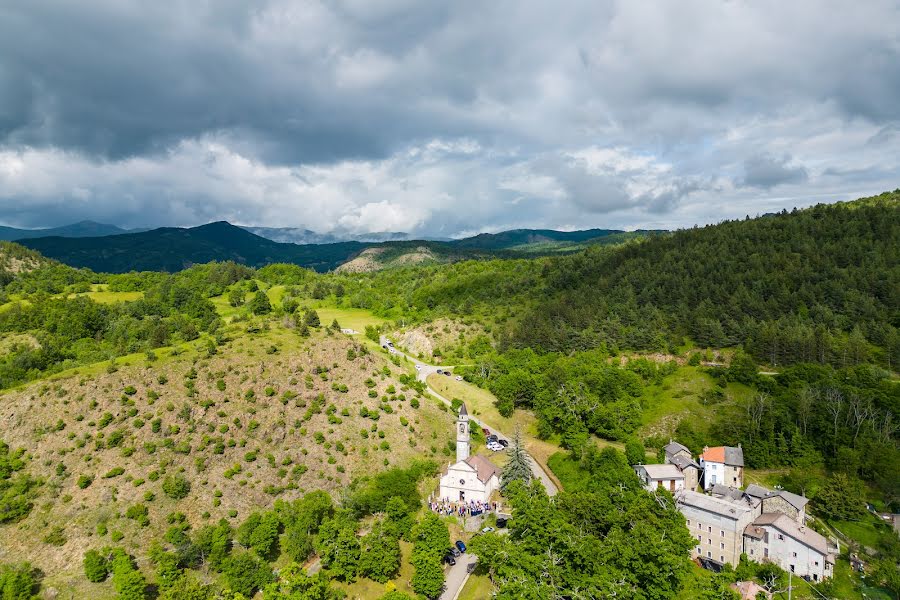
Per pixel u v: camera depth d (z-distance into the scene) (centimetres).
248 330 15375
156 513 9475
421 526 8988
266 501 10312
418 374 18962
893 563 9231
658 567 7750
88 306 19500
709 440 13662
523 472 11425
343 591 8175
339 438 12194
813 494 11544
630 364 17975
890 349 16100
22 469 9950
